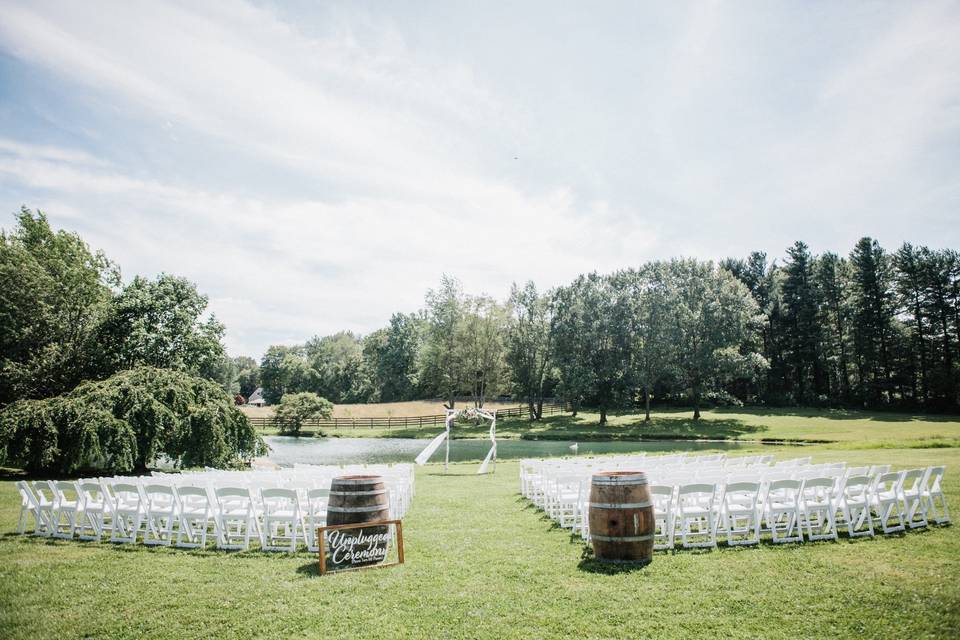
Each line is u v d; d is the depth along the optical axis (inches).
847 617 210.7
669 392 2561.5
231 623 221.9
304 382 4008.4
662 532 331.0
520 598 240.4
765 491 337.4
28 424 700.7
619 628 207.5
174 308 1174.3
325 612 230.5
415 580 266.7
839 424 1840.6
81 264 1267.2
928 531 327.9
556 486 408.5
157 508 389.4
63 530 383.6
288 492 321.1
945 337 2245.3
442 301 2299.5
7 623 224.7
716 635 199.9
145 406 773.9
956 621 203.3
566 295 2274.9
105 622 224.7
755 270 2854.3
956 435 1232.8
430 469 882.8
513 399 2952.8
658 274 2102.6
